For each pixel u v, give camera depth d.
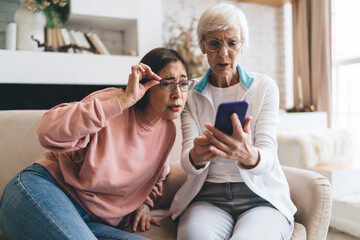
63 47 2.49
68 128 0.83
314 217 1.06
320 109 3.48
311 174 1.13
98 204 1.01
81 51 2.57
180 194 1.16
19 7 2.32
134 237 0.92
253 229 0.90
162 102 0.99
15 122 1.25
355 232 1.96
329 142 2.42
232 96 1.16
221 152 0.87
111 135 0.99
